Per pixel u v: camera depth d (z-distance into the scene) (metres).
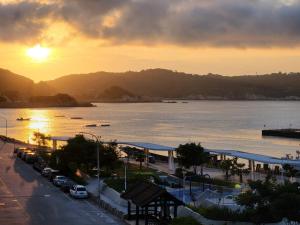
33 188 80.25
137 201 53.62
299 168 91.06
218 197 62.84
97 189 77.69
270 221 51.06
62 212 62.66
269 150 198.75
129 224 55.81
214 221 52.12
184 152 90.06
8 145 157.50
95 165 91.62
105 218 59.19
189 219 51.22
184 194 72.00
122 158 119.56
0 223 56.59
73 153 91.44
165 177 87.56
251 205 52.12
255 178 89.62
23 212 62.62
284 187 51.03
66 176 90.00
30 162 111.81
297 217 47.38
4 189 79.00
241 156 95.38
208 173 98.06
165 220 52.66
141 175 87.25
